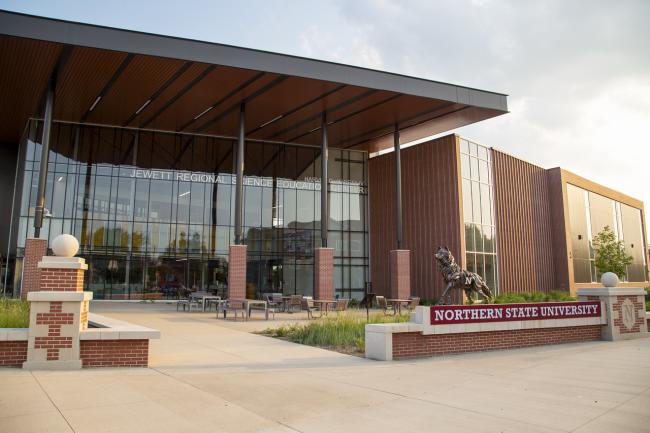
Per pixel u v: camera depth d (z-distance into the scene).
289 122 32.72
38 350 9.48
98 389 7.89
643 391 8.08
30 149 31.17
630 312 16.44
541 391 8.07
